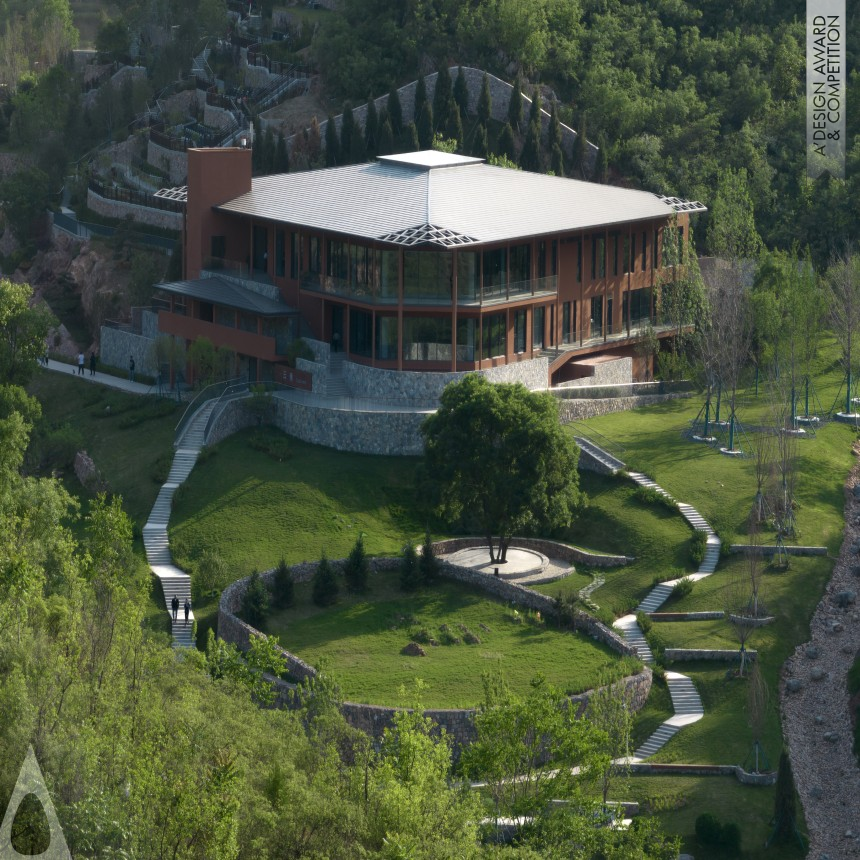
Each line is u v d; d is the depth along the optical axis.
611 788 66.69
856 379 108.00
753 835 63.88
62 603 56.19
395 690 72.81
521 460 85.00
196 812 44.00
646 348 112.75
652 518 89.88
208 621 81.94
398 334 100.19
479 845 51.41
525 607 82.38
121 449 101.31
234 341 107.19
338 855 48.34
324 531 89.56
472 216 102.38
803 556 85.94
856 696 73.56
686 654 77.56
